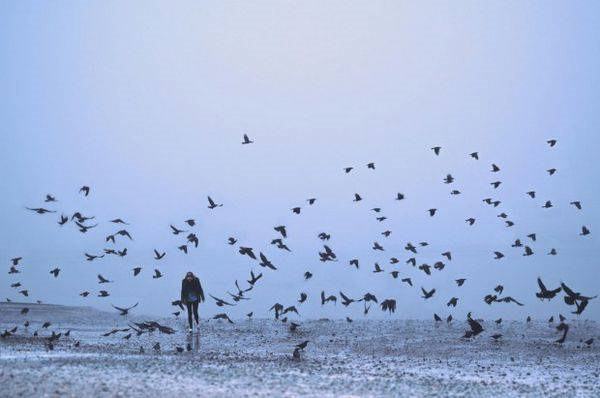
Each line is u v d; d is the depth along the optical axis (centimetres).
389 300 2952
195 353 2616
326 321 3859
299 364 2405
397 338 3206
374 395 1841
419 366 2495
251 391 1805
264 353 2720
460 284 3553
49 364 2111
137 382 1855
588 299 2178
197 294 3238
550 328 3562
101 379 1877
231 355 2612
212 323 3747
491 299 3114
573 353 2870
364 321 3834
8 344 2669
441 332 3416
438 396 1861
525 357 2759
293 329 3359
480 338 3209
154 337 3152
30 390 1688
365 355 2750
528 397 1925
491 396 1909
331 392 1852
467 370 2431
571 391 2066
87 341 2928
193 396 1700
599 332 3431
